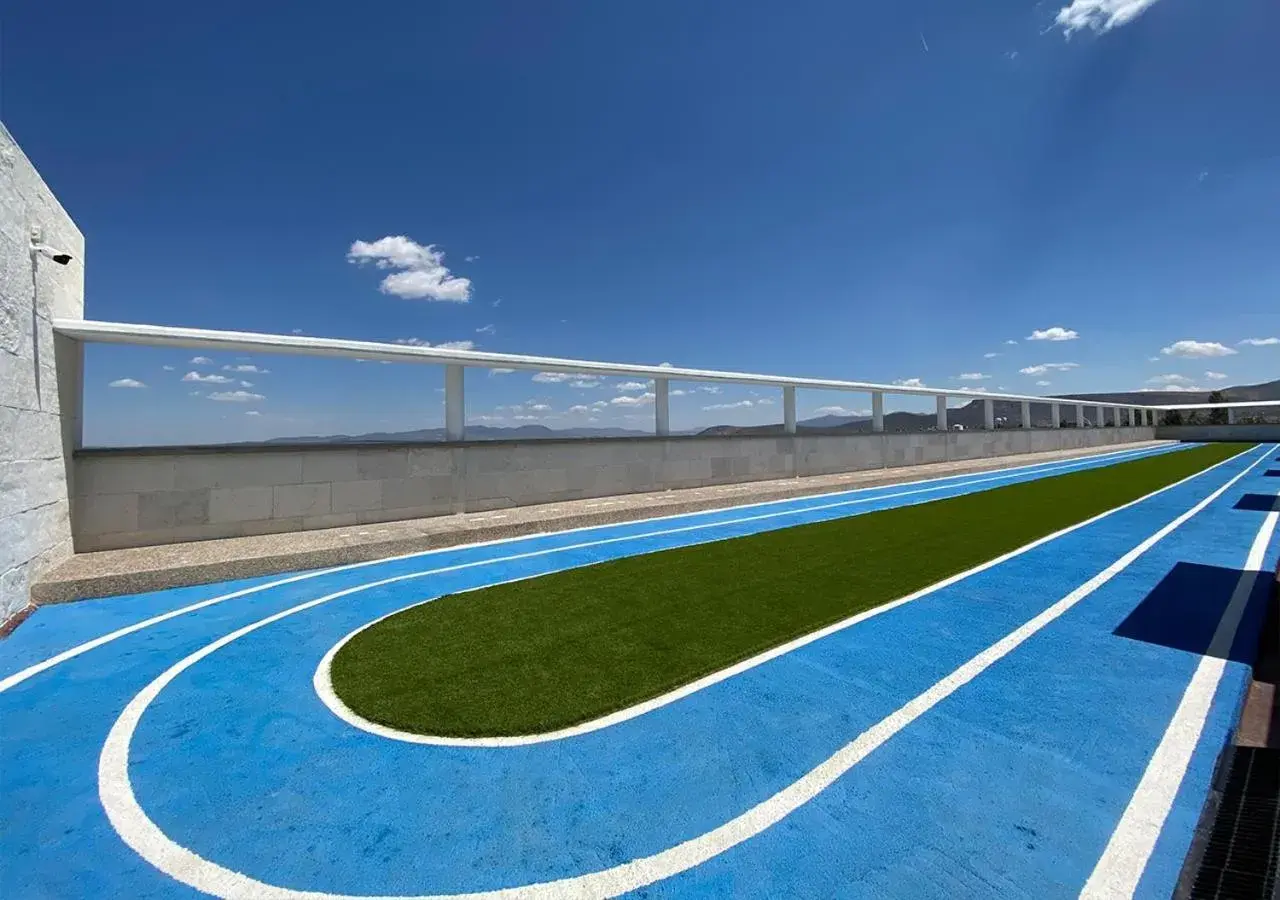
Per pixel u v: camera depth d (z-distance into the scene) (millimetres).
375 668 4266
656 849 2473
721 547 8273
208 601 5926
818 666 4246
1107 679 3998
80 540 7059
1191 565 7023
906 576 6660
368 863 2422
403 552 7945
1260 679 4070
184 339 7145
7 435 5219
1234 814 2611
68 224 6836
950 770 2988
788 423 16266
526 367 10539
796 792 2832
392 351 8922
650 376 12547
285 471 8383
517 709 3650
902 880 2283
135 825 2666
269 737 3371
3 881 2344
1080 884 2254
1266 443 39875
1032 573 6762
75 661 4473
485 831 2594
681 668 4223
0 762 3156
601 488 12141
